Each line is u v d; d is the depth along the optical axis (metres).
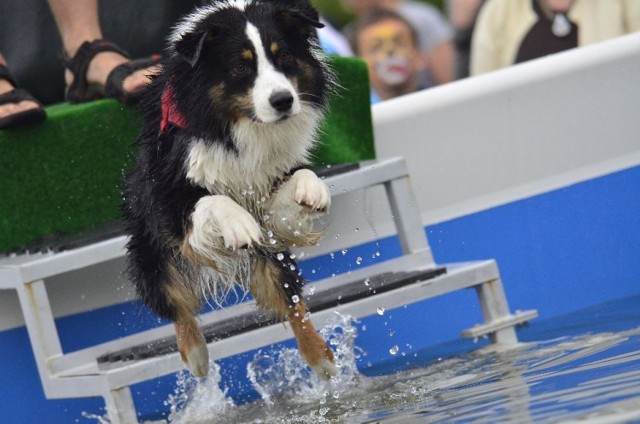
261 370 9.41
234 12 7.11
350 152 10.02
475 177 10.61
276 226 7.36
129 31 10.88
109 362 8.34
